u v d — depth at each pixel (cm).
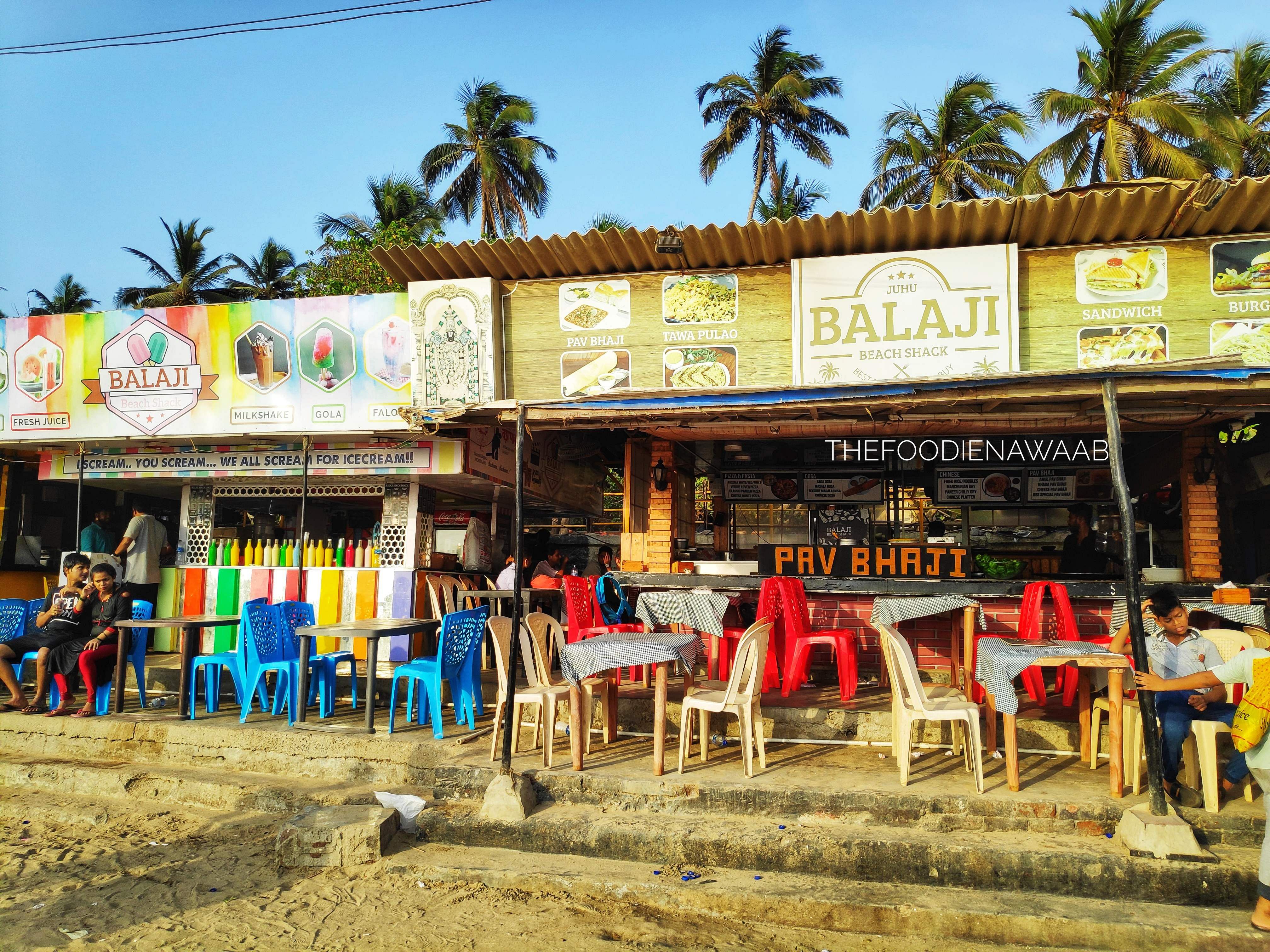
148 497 1241
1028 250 745
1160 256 725
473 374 844
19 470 1149
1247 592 744
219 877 536
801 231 736
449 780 626
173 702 855
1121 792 541
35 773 723
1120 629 607
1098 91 2372
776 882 493
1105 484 1051
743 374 794
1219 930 430
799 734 687
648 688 806
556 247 784
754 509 1136
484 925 466
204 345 954
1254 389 507
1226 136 2245
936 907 456
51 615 838
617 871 512
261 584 1006
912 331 754
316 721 766
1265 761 436
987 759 635
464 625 728
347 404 919
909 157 2975
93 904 499
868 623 877
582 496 1273
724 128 3247
